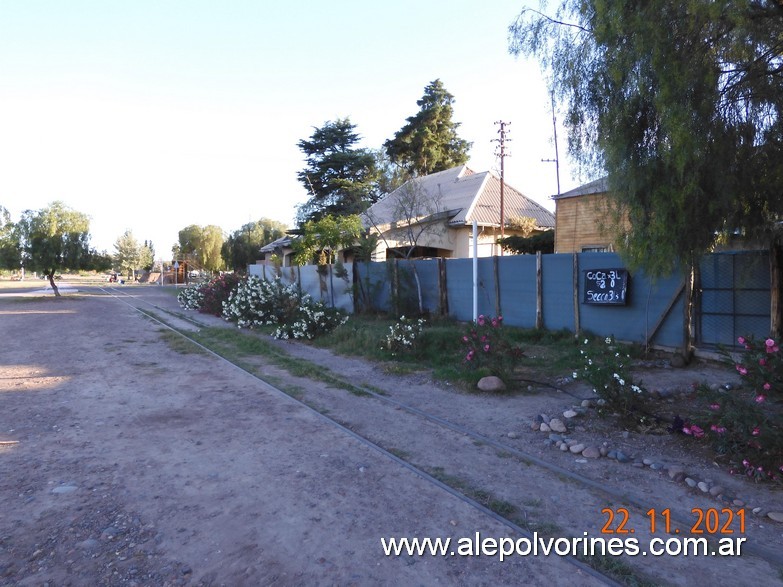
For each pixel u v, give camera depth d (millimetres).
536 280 13039
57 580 3449
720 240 7586
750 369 5254
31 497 4648
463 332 12195
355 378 9836
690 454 5754
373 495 4789
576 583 3492
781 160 6465
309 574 3551
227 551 3816
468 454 5879
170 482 5016
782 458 5020
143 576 3506
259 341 14125
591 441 6219
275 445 6094
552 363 10266
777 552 3875
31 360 11500
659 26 6035
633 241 6820
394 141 46594
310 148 38094
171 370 10461
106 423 6871
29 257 34000
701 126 5988
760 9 6148
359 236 23578
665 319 10359
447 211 26438
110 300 34094
